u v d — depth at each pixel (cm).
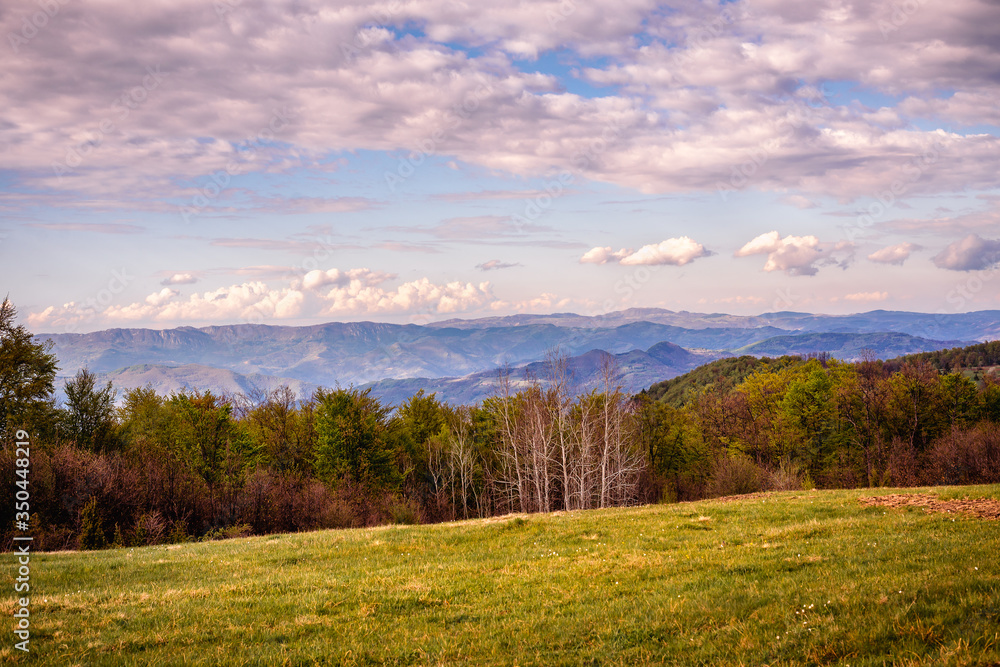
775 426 6662
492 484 6544
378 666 988
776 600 1075
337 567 1758
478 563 1694
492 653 1005
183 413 4834
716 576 1323
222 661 1011
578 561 1619
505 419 6175
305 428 5844
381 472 5600
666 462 6838
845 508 2156
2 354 4194
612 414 5762
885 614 896
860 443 6531
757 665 825
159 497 3778
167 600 1403
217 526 3894
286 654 1033
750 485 5338
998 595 871
